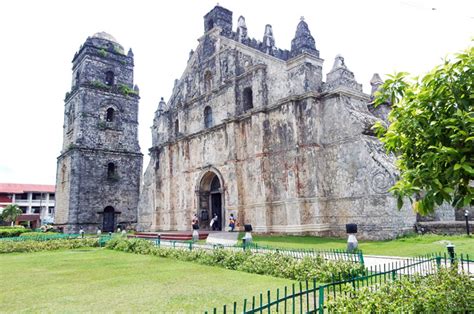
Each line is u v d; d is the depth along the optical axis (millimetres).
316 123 21766
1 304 8211
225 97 27938
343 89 21234
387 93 6973
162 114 35125
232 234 23312
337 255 11953
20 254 19422
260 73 24781
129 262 14953
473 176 5555
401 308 5172
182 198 31062
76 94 41125
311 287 9211
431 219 21016
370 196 19062
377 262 11945
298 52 23688
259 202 23375
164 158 33969
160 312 7320
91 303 8148
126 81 44188
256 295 8523
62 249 21688
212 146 28594
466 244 14211
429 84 6184
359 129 20094
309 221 21109
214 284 9914
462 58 5941
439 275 7008
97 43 42938
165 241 22703
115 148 41375
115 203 40219
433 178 5656
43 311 7578
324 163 21562
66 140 42938
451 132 5762
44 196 75875
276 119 23453
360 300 5504
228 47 28438
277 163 23031
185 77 33688
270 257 12148
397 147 6664
